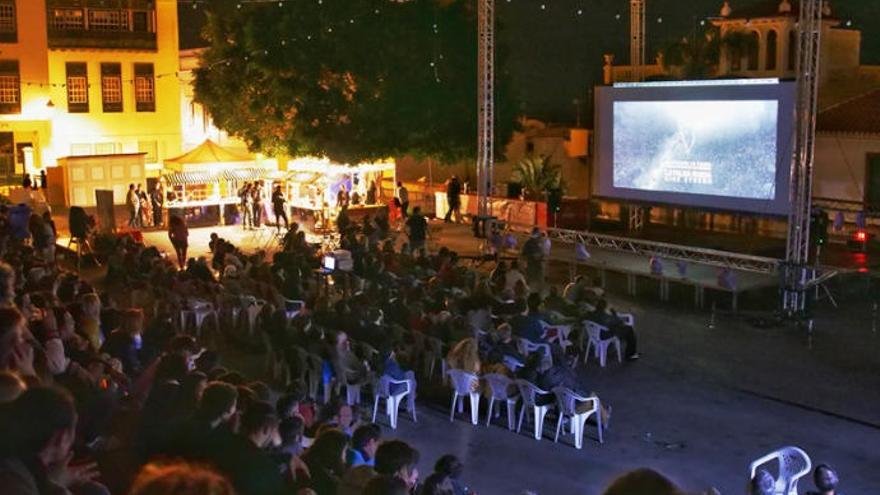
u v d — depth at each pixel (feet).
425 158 130.21
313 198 119.03
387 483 19.02
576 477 44.24
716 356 65.05
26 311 34.83
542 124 161.38
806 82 72.74
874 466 45.83
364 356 54.80
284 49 118.01
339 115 120.16
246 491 18.31
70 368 27.27
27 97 148.97
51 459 16.19
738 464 45.96
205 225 124.26
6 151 149.38
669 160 99.96
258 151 124.77
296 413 31.53
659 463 45.93
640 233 115.96
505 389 49.88
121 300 67.00
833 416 52.95
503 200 120.88
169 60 161.79
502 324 56.70
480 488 42.88
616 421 51.98
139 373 35.73
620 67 151.84
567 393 47.55
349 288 72.54
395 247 104.12
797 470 37.76
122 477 20.70
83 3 153.38
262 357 63.41
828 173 117.08
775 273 78.38
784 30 124.16
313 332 54.08
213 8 154.71
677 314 76.84
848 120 115.14
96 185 132.16
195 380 23.76
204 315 68.69
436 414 52.60
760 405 54.85
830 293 82.58
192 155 124.67
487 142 102.06
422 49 123.13
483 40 100.42
